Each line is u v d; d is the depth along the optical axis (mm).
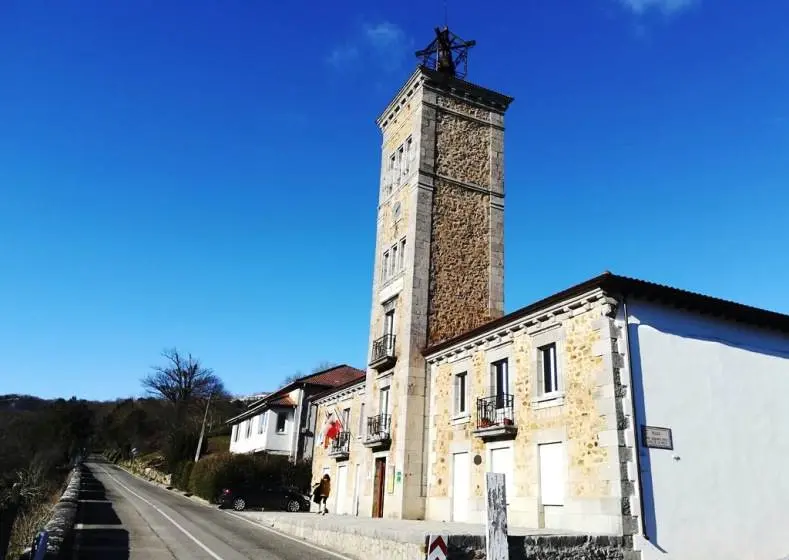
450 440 17656
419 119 22438
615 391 12062
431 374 19516
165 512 22125
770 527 12727
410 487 18156
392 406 20125
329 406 29266
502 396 15773
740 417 13344
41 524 15461
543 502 13484
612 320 12602
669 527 11594
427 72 22891
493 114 24203
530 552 10430
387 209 23812
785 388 14383
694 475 12242
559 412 13445
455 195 22141
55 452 52250
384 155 25312
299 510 27422
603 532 11492
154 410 79000
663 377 12688
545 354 14594
